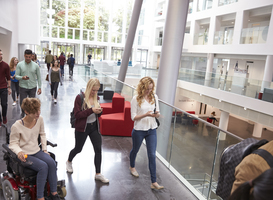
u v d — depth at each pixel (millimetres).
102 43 33219
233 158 1579
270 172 652
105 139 5441
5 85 5641
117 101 6539
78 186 3455
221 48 18625
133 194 3369
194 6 22281
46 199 2781
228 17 19141
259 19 18969
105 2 32594
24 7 16297
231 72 22156
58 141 5129
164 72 5945
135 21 11289
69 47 32188
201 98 17297
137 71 23172
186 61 27500
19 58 19297
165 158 4695
